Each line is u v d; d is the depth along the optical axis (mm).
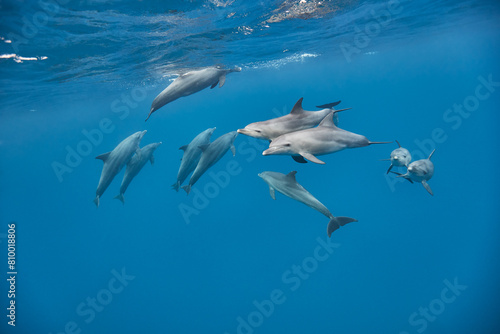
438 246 17141
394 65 38031
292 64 23094
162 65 14180
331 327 13305
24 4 6469
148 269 19984
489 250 16000
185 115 55625
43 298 17609
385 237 18734
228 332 13852
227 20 9500
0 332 14273
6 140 40750
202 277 18109
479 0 12547
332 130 3965
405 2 10945
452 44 28359
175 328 14664
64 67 11875
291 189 4816
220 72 5062
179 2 7496
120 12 7609
